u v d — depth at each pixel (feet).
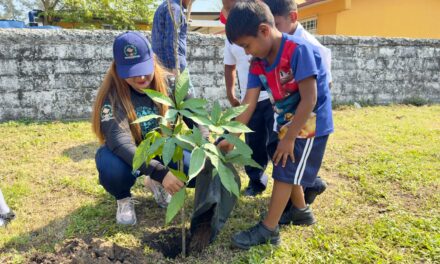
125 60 7.72
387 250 7.75
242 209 9.66
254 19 6.67
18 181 11.59
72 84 19.45
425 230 8.49
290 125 7.23
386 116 21.95
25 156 14.06
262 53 7.09
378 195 10.43
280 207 7.75
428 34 39.11
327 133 7.65
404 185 10.94
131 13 54.19
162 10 12.16
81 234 8.47
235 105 11.71
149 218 9.25
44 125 18.33
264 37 6.84
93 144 15.64
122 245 7.95
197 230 8.00
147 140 6.57
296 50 6.97
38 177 11.98
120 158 8.41
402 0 37.52
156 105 8.64
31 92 18.89
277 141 8.12
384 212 9.50
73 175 12.18
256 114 9.91
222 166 6.39
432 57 26.99
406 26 38.09
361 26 36.60
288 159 7.52
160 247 7.96
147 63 7.86
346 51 24.93
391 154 14.11
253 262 7.28
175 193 6.94
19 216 9.39
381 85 26.25
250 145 10.27
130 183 8.75
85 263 6.68
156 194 9.71
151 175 7.54
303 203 8.65
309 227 8.77
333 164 13.15
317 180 9.43
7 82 18.45
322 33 37.68
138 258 7.30
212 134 6.89
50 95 19.20
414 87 27.09
